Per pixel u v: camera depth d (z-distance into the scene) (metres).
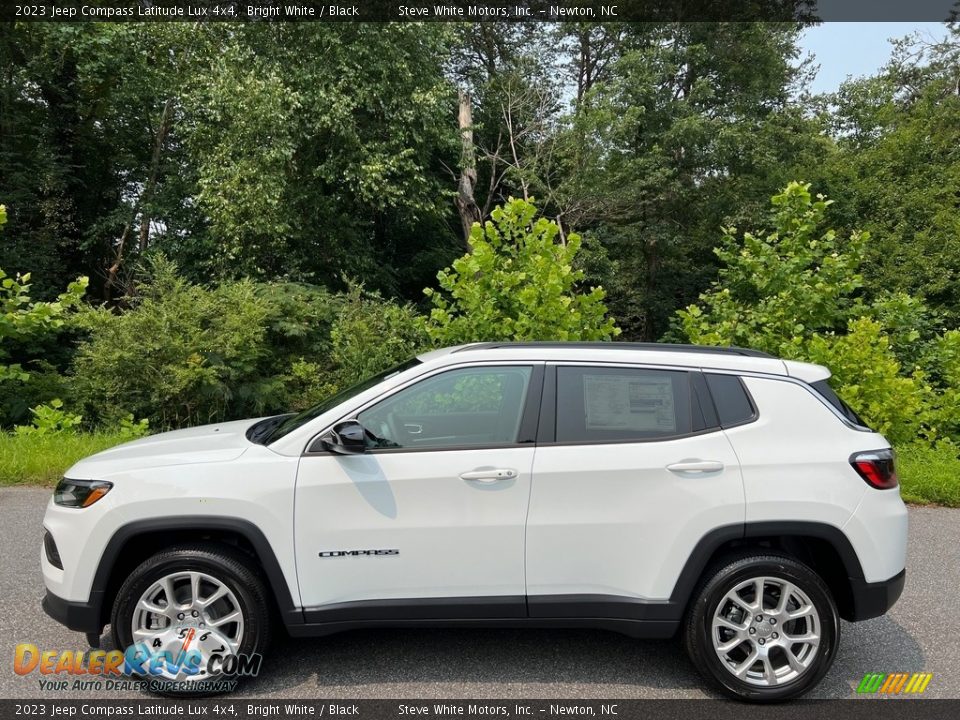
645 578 3.53
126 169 20.69
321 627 3.50
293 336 14.27
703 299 11.66
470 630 4.28
